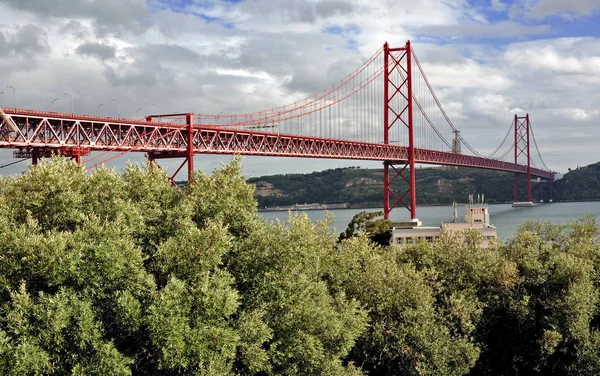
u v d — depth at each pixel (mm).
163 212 34344
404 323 41406
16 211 30438
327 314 33625
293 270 32906
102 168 33625
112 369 25250
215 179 37125
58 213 30375
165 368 28422
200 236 30062
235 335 27922
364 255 44344
